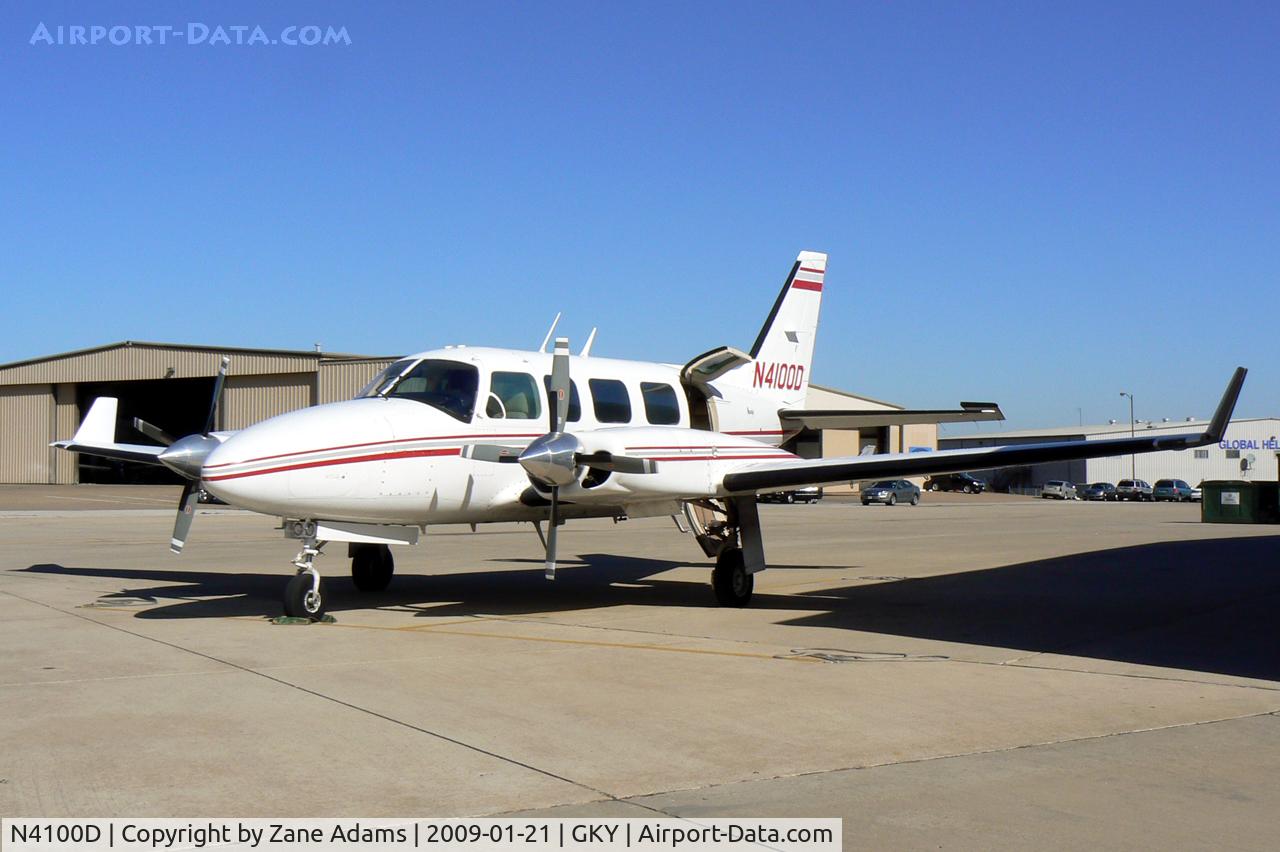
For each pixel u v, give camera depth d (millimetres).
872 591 14305
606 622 11281
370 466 10820
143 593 13188
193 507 11977
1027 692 7812
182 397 65688
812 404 67500
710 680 8141
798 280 16375
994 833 4848
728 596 12617
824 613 12102
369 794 5320
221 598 12734
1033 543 23562
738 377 15484
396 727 6574
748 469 12023
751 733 6555
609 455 11141
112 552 19391
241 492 10094
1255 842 4750
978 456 11070
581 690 7730
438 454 11328
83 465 64062
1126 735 6586
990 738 6496
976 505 53281
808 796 5355
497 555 19328
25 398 63562
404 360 12281
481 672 8352
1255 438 78062
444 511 11602
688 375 14023
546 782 5539
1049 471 84188
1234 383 9531
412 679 8039
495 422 11898
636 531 26734
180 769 5676
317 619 10977
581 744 6258
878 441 69500
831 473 11555
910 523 32906
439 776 5609
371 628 10609
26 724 6566
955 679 8281
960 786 5535
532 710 7082
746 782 5578
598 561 18391
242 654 8984
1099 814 5105
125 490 53781
